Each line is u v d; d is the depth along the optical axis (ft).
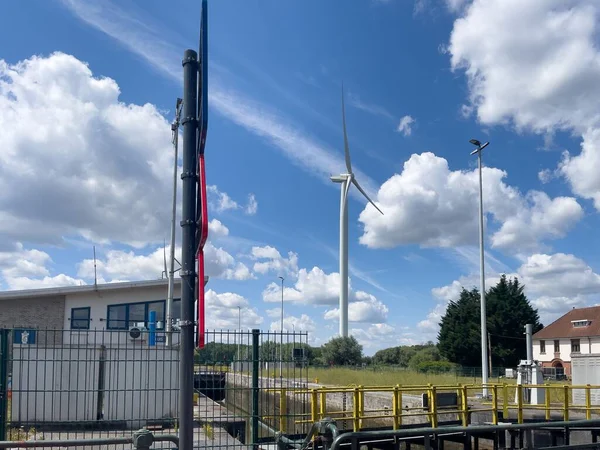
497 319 215.72
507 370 158.92
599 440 53.67
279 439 26.91
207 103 14.87
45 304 92.12
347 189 215.72
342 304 220.84
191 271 15.16
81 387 41.42
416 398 90.84
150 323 83.41
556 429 54.13
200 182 14.96
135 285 93.35
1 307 91.09
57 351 41.57
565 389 54.29
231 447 30.78
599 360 82.17
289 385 33.27
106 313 93.25
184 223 15.28
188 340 14.93
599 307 247.70
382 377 125.08
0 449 19.52
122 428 35.19
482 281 103.35
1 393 29.30
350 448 45.21
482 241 104.27
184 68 15.90
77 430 32.58
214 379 32.55
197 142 15.51
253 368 30.01
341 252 219.82
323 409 43.83
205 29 15.16
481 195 105.40
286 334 29.78
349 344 218.79
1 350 29.53
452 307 231.91
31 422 29.01
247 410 32.53
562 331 247.50
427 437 43.11
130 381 40.93
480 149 106.11
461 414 53.78
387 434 26.11
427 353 262.06
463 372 182.39
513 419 61.72
